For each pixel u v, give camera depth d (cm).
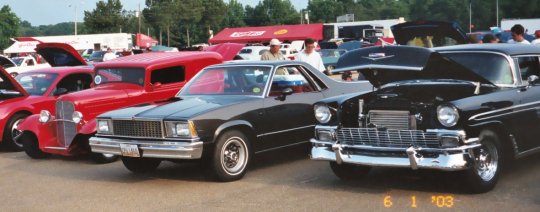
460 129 601
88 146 927
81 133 897
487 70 704
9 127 1097
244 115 771
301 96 859
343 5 13288
